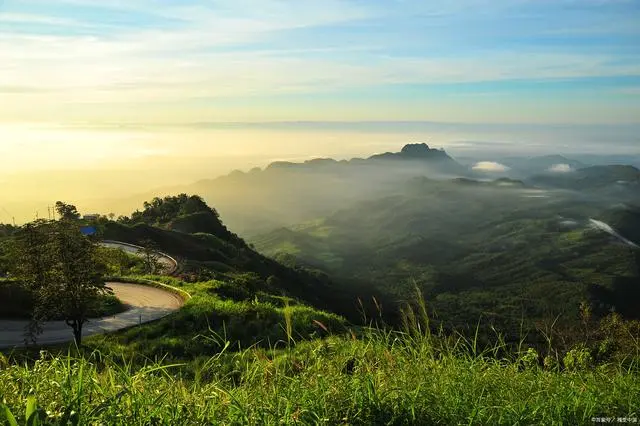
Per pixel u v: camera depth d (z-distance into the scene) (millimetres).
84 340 23094
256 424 4484
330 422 4730
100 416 4262
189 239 80125
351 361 6469
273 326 21328
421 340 6324
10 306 28438
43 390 4820
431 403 5160
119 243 66750
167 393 4977
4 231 65750
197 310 25938
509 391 5680
